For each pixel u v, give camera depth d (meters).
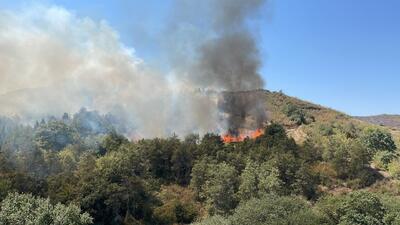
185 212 75.44
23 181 72.94
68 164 96.25
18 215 50.22
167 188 86.88
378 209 58.12
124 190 73.38
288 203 57.12
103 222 71.50
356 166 89.50
